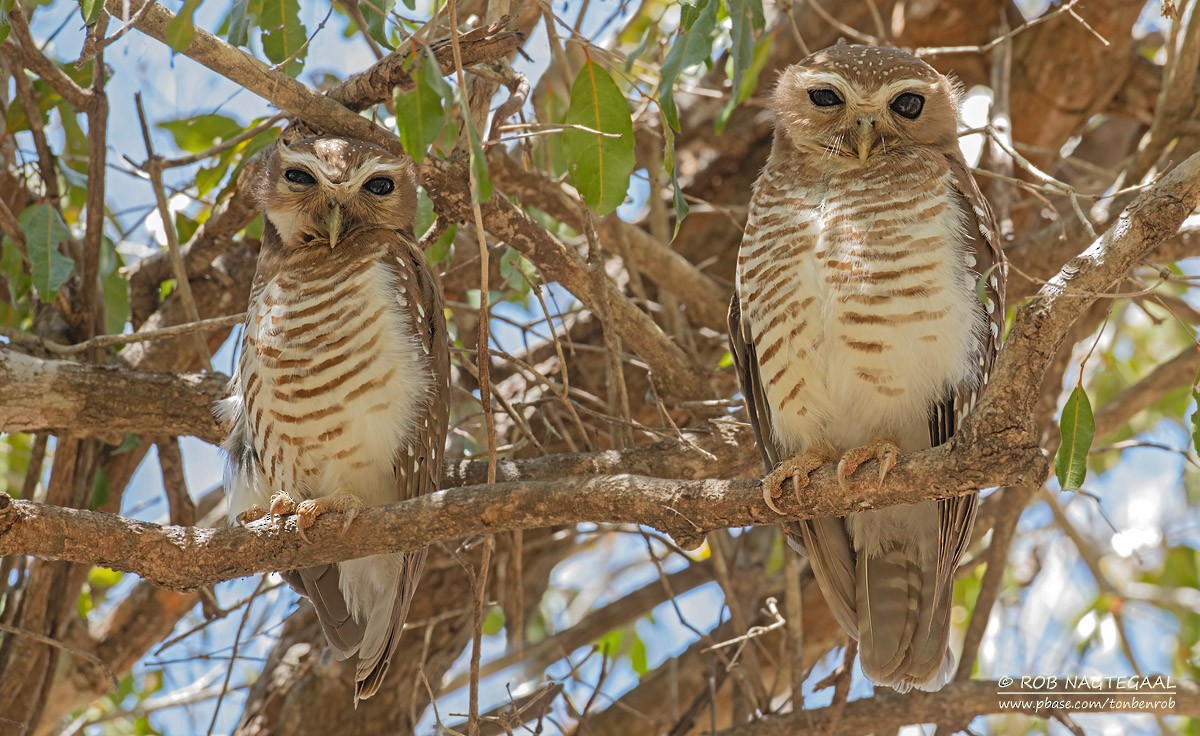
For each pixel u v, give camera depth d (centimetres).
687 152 1385
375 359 905
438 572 1227
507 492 782
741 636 1089
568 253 991
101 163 1030
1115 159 1516
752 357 955
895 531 916
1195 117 1198
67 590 1088
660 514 766
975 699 1082
